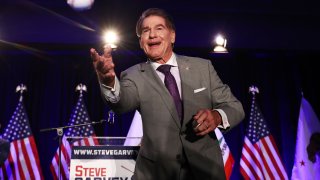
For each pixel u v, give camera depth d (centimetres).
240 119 129
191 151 122
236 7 552
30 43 554
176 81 134
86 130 542
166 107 127
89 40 557
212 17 582
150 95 129
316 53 607
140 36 145
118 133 563
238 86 605
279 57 621
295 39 591
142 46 142
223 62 611
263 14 580
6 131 533
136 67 142
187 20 577
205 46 577
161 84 130
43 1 530
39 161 528
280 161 527
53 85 589
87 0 264
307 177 546
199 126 112
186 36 575
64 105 582
